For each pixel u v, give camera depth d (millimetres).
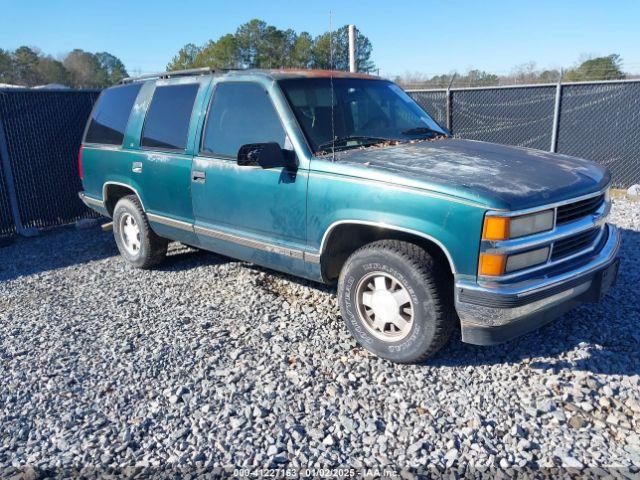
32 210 8531
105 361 3979
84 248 7379
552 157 4180
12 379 3785
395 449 2953
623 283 5055
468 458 2863
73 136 8859
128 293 5402
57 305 5188
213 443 3047
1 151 8094
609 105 9953
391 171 3598
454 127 11602
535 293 3262
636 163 9906
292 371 3725
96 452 2994
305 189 4023
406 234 3719
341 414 3256
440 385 3518
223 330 4414
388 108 4879
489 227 3174
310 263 4145
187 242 5395
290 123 4172
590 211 3715
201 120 4914
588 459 2820
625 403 3270
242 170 4477
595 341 3992
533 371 3631
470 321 3336
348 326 3982
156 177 5387
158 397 3502
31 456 2980
